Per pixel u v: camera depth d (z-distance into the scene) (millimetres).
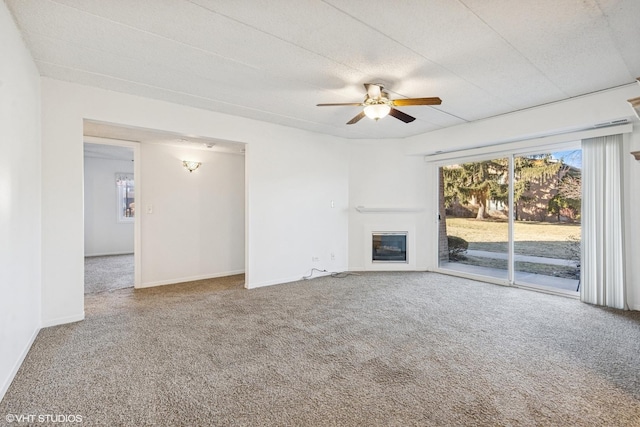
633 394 1922
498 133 4285
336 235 5512
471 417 1713
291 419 1702
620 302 3541
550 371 2191
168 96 3539
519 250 4570
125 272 5660
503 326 3033
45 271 2963
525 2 1939
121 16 2074
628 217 3557
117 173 7867
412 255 5730
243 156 5715
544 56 2643
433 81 3150
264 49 2520
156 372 2178
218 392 1948
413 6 1979
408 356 2424
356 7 1988
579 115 3545
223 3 1943
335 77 3049
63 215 3066
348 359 2379
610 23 2164
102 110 3287
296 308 3600
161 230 4824
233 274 5594
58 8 1985
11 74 2086
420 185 5715
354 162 5746
